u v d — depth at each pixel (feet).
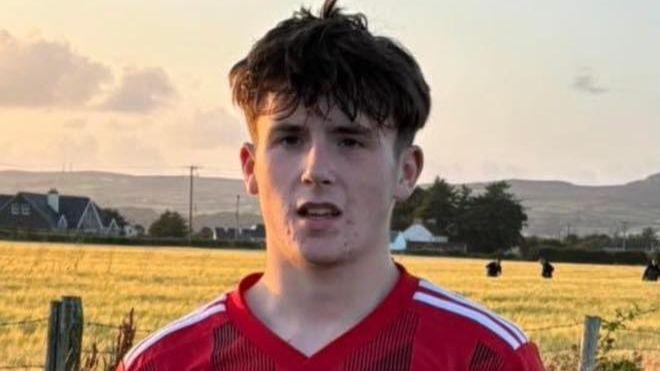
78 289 117.80
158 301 105.70
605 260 361.30
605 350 40.22
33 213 381.60
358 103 8.86
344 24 9.12
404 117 9.08
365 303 9.12
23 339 63.36
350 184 8.95
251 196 9.62
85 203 397.19
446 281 176.96
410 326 9.07
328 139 8.96
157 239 317.22
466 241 392.06
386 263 9.29
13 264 153.89
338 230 8.94
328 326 9.08
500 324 9.37
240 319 9.25
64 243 286.46
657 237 483.92
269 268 9.31
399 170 9.33
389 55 9.02
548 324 97.50
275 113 8.98
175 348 9.46
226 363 9.16
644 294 158.40
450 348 9.04
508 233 394.73
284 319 9.19
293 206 8.98
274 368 8.99
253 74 9.02
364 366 8.95
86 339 52.95
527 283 181.88
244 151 9.59
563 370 48.34
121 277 144.36
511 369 9.11
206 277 151.02
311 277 9.05
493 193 398.01
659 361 56.65
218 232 416.46
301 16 9.36
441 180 393.09
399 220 387.55
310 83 8.83
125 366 9.76
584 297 145.38
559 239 435.12
